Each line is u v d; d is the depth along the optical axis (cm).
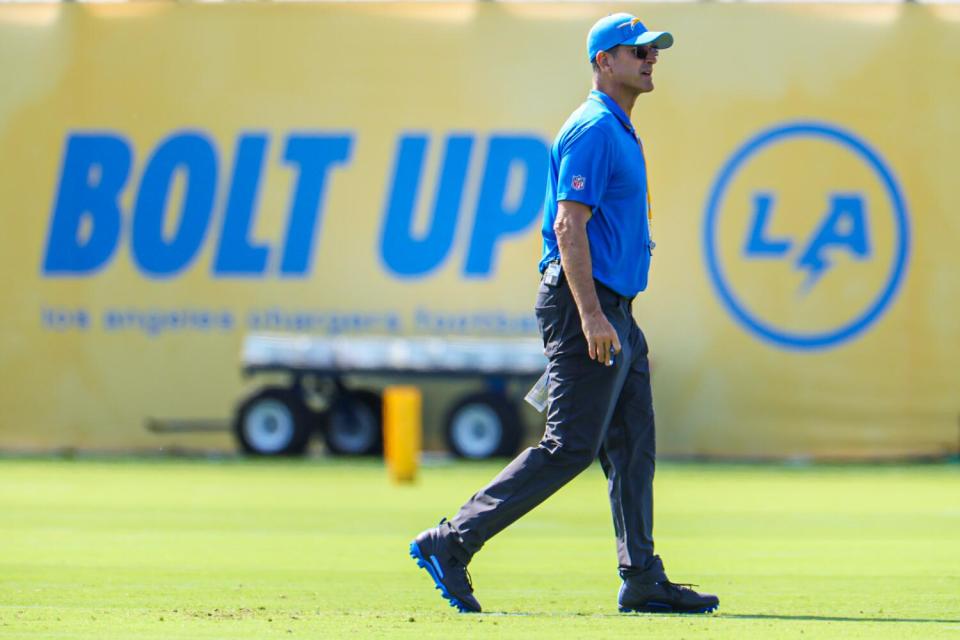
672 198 6894
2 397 7162
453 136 7031
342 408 7012
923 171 6806
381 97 7069
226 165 7125
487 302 7000
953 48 6800
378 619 2033
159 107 7150
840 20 6838
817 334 6844
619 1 6938
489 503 2092
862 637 1880
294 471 6119
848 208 6838
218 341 7125
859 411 6825
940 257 6806
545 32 6981
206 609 2178
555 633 1886
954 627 1983
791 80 6856
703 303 6881
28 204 7175
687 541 3459
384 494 4884
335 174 7081
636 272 2106
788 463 6744
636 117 6912
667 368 6894
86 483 5409
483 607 2248
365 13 7075
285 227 7106
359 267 7075
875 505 4578
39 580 2614
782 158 6862
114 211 7156
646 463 2156
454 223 7025
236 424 6950
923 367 6812
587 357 2066
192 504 4478
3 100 7181
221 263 7125
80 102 7169
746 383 6862
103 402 7144
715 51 6875
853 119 6838
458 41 7019
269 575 2717
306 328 7094
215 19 7119
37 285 7162
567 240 2038
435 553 2106
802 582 2642
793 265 6862
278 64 7106
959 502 4694
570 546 3309
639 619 2045
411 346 6875
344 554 3102
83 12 7156
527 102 6994
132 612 2128
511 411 6794
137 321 7150
